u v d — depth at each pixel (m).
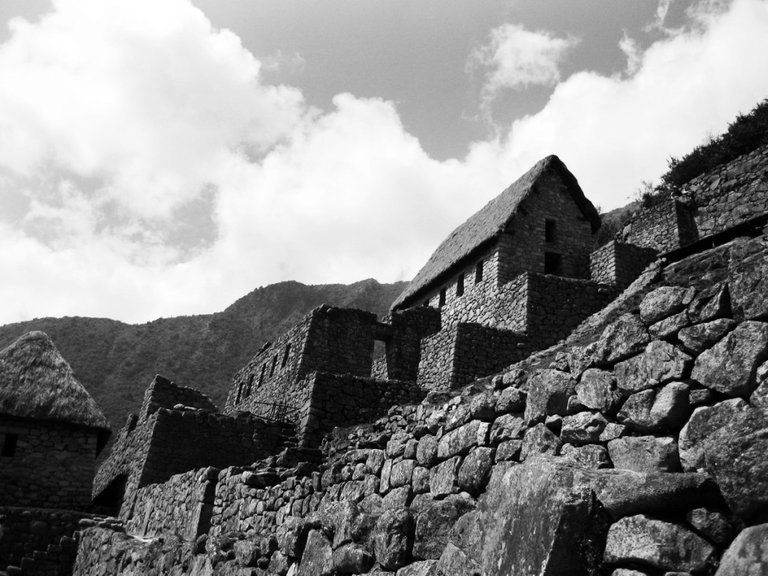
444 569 5.27
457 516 5.75
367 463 8.04
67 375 24.06
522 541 4.30
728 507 3.68
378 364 29.83
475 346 21.73
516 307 23.25
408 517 6.19
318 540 7.48
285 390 27.95
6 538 18.14
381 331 28.84
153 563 12.49
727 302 4.19
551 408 5.30
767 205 21.62
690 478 3.82
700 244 5.16
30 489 21.86
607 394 4.83
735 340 4.02
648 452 4.32
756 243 4.26
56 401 22.97
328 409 17.25
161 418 18.55
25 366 23.64
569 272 27.81
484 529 4.90
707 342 4.21
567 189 29.22
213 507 12.87
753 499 3.53
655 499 3.89
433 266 33.41
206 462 18.38
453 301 29.44
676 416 4.24
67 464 22.50
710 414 4.01
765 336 3.85
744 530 3.45
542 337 22.33
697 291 4.43
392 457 7.50
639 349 4.70
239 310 98.31
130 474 20.17
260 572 8.57
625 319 4.89
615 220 36.62
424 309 29.80
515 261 27.09
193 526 12.97
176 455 18.34
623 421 4.62
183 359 78.81
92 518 19.06
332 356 27.70
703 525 3.70
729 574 3.37
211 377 76.31
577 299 23.02
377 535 6.44
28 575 17.47
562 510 4.06
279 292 103.19
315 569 7.27
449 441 6.50
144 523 16.95
